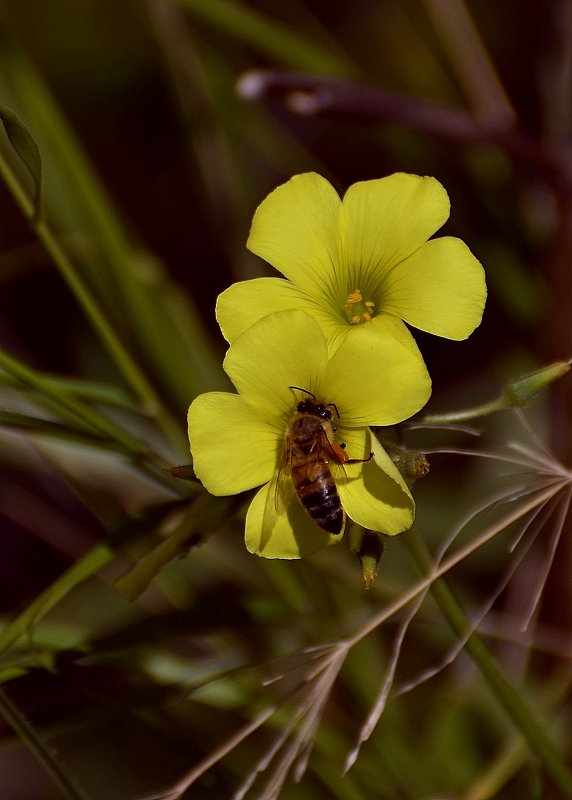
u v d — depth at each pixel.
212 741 0.35
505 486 0.39
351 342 0.31
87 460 0.36
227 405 0.31
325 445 0.31
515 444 0.32
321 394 0.31
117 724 0.35
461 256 0.31
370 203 0.32
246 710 0.35
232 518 0.32
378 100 0.38
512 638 0.36
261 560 0.36
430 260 0.31
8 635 0.32
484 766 0.37
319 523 0.31
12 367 0.33
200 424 0.31
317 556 0.36
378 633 0.38
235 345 0.31
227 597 0.34
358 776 0.35
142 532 0.33
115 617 0.38
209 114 0.39
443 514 0.39
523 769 0.37
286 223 0.32
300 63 0.39
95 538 0.39
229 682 0.35
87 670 0.34
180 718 0.35
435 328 0.31
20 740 0.33
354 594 0.37
